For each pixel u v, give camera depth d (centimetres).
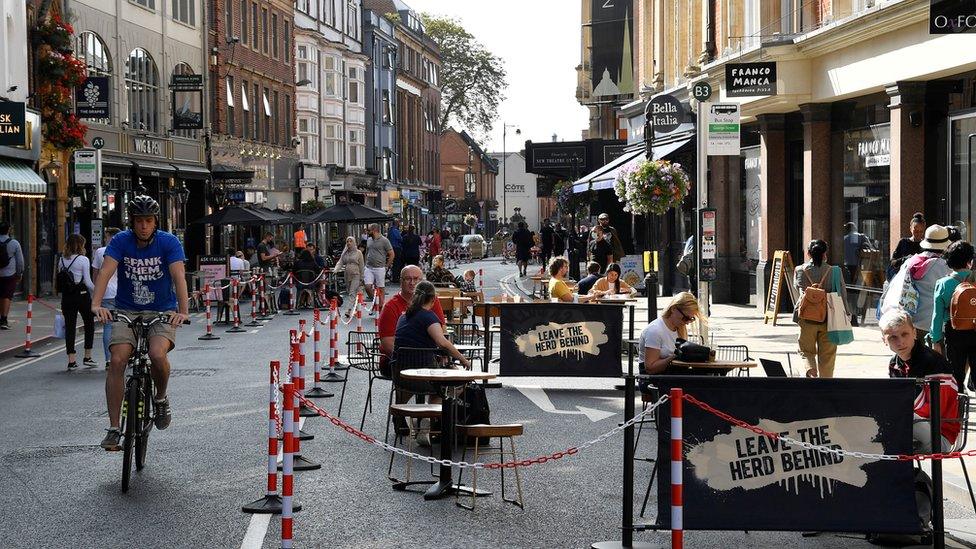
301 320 1593
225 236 5469
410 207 10194
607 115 5972
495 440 1282
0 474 1099
